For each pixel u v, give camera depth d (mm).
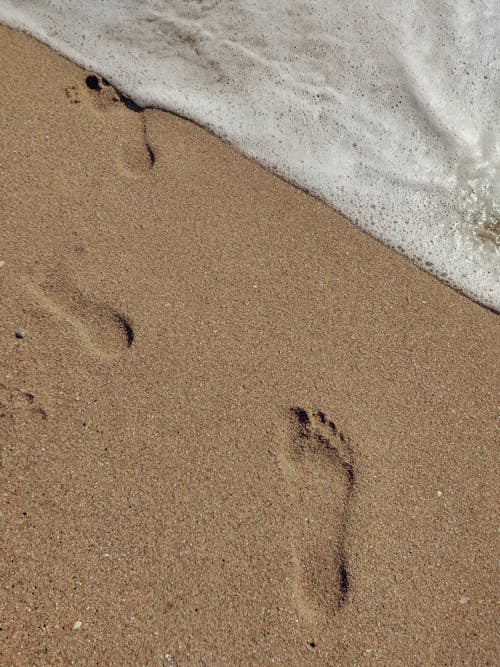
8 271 2160
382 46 2674
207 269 2264
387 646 1946
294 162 2520
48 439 2008
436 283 2395
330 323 2250
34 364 2078
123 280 2211
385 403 2180
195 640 1883
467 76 2662
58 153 2336
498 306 2398
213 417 2090
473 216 2525
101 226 2268
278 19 2689
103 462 2008
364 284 2334
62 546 1921
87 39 2613
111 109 2502
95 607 1882
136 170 2379
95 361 2105
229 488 2023
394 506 2076
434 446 2158
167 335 2164
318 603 1951
